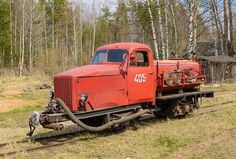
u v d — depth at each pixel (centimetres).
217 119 1612
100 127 1327
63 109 1272
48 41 8000
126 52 1441
